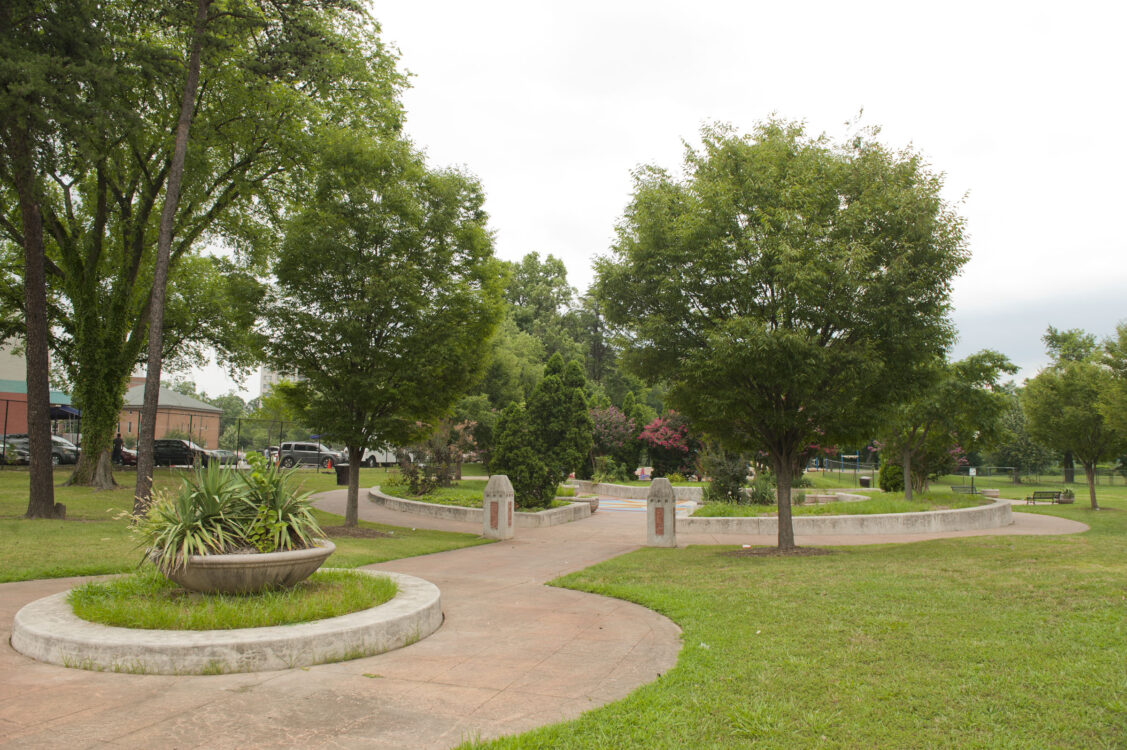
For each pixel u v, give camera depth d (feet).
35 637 18.54
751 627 22.62
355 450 54.39
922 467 87.15
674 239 42.27
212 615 19.56
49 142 49.55
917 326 40.19
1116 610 23.49
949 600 25.84
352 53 67.87
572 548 48.85
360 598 22.66
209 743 13.07
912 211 39.14
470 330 54.34
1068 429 84.12
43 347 51.67
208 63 53.57
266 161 70.95
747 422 44.16
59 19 47.16
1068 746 12.89
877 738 13.29
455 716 14.80
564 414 78.13
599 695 16.34
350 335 49.57
